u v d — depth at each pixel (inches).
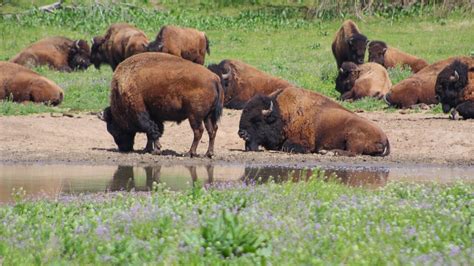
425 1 5999.0
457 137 2532.0
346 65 3393.2
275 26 5625.0
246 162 2233.0
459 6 5797.2
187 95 2193.7
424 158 2326.5
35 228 1257.4
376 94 3282.5
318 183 1652.3
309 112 2404.0
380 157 2329.0
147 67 2236.7
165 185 1782.7
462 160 2310.5
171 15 5812.0
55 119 2795.3
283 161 2257.6
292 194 1525.6
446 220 1279.5
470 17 5634.8
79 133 2623.0
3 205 1561.3
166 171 2073.1
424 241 1130.7
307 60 4471.0
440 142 2509.8
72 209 1425.9
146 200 1470.2
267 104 2418.8
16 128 2578.7
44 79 3080.7
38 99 3061.0
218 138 2628.0
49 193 1732.3
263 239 1107.3
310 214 1328.7
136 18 5634.8
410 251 1091.9
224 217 1136.8
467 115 2829.7
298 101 2420.0
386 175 2041.1
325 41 5211.6
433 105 3127.5
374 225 1247.5
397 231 1191.6
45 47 4347.9
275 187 1635.1
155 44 3698.3
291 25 5644.7
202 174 2023.9
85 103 3100.4
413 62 3927.2
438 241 1137.4
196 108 2197.3
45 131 2593.5
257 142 2442.2
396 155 2373.3
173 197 1553.9
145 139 2618.1
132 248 1095.6
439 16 5674.2
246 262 1037.8
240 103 3095.5
